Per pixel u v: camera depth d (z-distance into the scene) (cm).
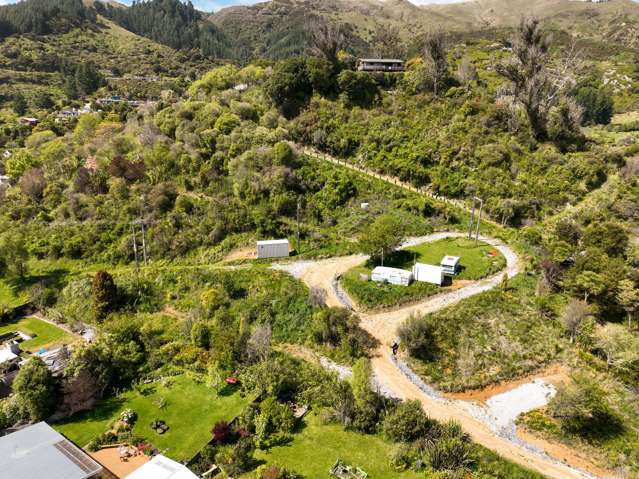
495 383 4531
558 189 7931
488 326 5119
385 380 4534
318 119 9944
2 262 6881
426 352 4828
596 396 4094
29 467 3162
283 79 10288
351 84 10331
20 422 4066
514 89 10181
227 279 6062
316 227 7431
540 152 8706
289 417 3938
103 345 4722
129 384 4631
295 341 5191
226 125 9275
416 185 8438
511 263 6431
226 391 4462
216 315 5462
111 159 8894
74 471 3144
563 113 9406
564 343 4956
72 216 8025
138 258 7094
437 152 8762
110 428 3991
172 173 8588
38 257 7419
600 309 5297
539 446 3828
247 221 7344
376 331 5181
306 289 5847
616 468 3631
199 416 4125
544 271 5719
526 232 6925
